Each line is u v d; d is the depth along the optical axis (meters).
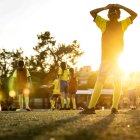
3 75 71.88
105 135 3.35
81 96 38.75
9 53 72.12
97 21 8.07
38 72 70.94
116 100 8.34
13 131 3.92
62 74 17.05
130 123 4.83
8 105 28.12
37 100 52.84
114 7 8.10
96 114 7.54
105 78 8.00
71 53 71.94
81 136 3.26
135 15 8.17
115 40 8.01
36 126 4.48
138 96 18.48
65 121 5.24
